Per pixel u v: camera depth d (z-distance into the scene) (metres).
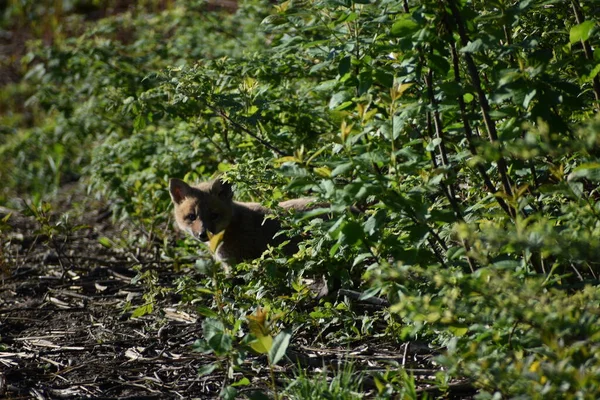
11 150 18.73
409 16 6.57
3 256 11.84
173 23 16.75
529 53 7.01
